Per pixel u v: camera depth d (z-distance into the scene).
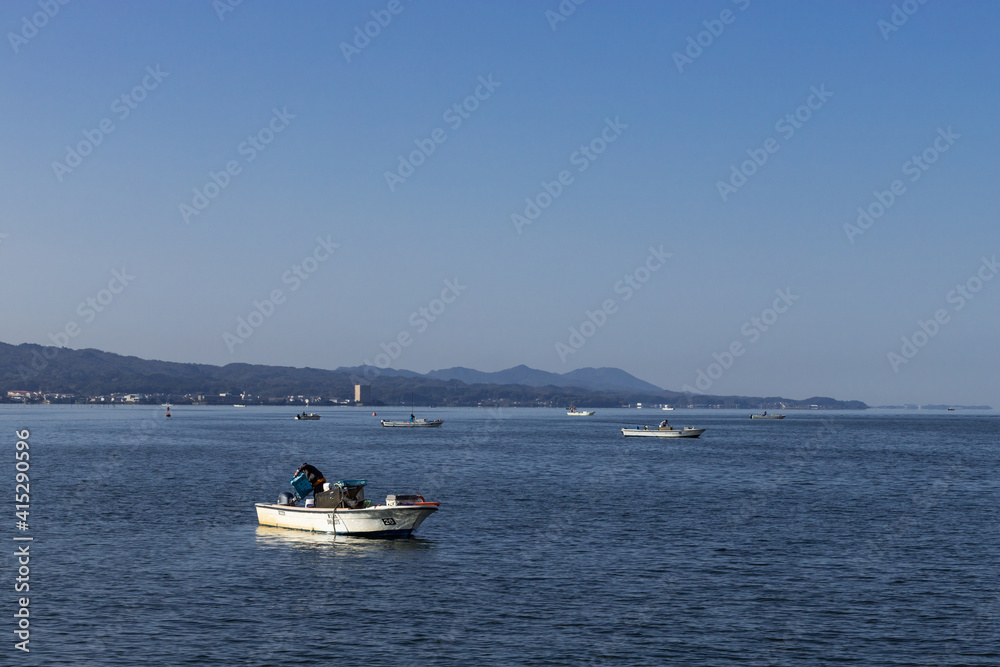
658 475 95.94
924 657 29.66
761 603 36.25
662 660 29.19
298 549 47.09
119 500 68.06
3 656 28.91
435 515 60.66
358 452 135.50
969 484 87.06
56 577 39.97
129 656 29.08
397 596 37.09
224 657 29.08
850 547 48.91
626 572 41.94
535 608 35.34
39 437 176.12
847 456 132.62
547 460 119.81
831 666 28.75
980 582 40.16
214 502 67.25
